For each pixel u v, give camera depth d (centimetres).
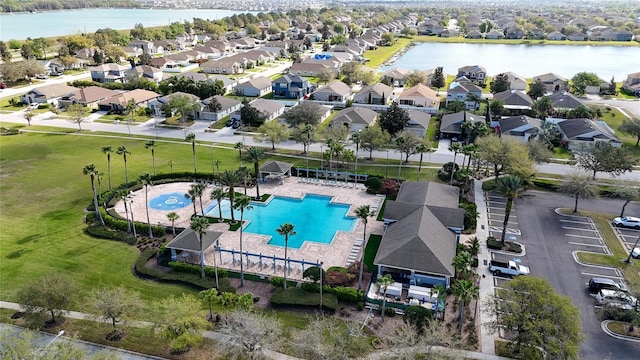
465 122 11431
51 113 14738
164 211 8350
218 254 7006
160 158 10788
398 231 6700
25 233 7544
